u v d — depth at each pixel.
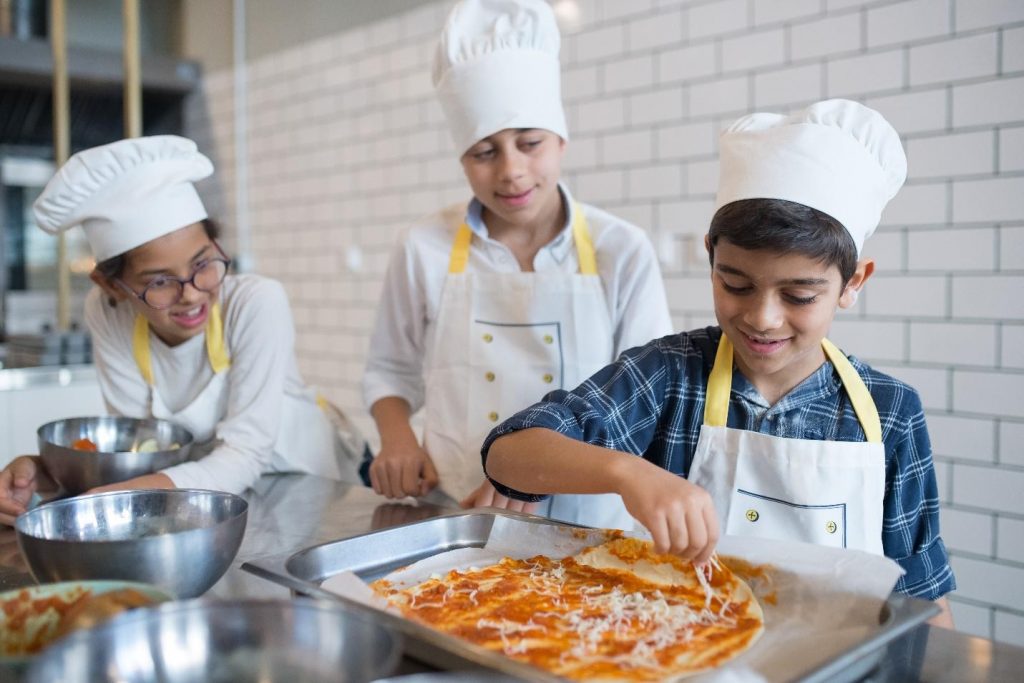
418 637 0.65
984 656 0.72
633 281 1.41
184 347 1.45
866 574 0.77
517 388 1.40
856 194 0.93
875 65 2.00
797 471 0.99
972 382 1.93
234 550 0.83
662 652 0.72
